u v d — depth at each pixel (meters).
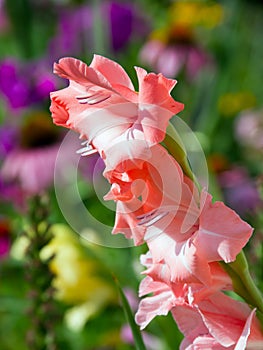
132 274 1.60
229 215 0.73
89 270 1.73
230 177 2.02
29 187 1.91
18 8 2.69
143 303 0.80
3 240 1.81
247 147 2.41
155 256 0.75
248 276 0.77
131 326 0.91
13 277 1.80
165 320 1.27
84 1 2.70
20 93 2.09
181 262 0.73
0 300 1.75
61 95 0.74
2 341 1.71
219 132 2.56
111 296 1.72
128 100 0.72
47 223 1.28
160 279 0.76
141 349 0.90
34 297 1.23
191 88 2.56
